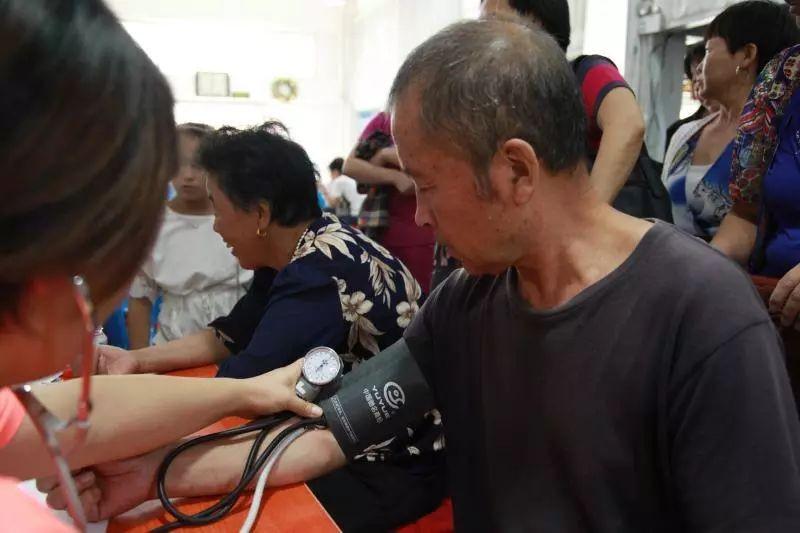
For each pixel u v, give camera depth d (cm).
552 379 69
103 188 29
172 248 193
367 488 110
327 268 121
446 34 62
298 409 93
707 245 65
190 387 89
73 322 31
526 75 60
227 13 796
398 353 95
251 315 147
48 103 26
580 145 65
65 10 27
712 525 58
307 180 133
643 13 298
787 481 56
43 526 31
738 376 57
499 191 63
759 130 125
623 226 68
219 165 128
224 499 81
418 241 230
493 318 78
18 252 27
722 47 176
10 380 33
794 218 120
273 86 828
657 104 305
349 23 820
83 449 75
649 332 63
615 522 67
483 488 84
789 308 99
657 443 64
